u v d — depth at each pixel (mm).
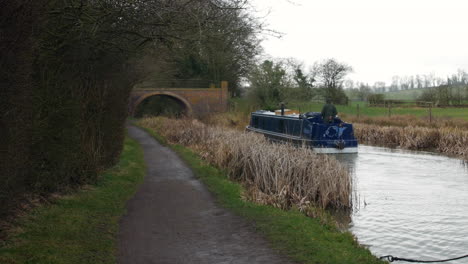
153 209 9109
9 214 6629
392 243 8445
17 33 5723
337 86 56750
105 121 12695
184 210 9031
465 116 31953
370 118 31891
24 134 6469
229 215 8578
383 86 94812
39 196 8164
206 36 10383
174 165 15773
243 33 10812
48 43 8281
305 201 9891
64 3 8320
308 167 11023
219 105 45750
